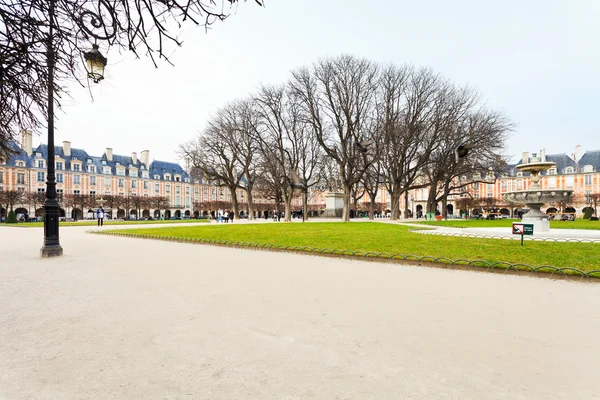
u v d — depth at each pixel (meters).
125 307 4.61
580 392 2.56
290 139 33.84
